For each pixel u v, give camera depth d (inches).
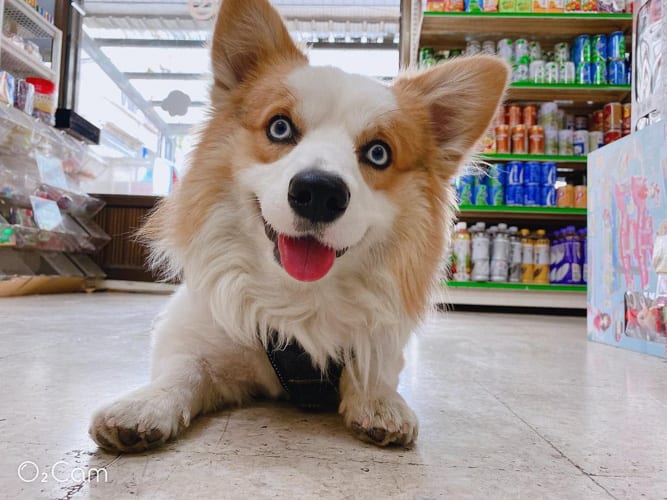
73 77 97.3
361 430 17.0
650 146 38.0
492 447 17.1
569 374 30.7
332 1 95.4
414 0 82.2
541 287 72.7
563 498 13.1
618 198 42.4
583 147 72.7
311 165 18.7
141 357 29.6
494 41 78.0
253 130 21.5
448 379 28.4
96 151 103.7
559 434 18.8
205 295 21.0
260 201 19.8
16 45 74.3
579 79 71.8
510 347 41.1
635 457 16.5
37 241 73.6
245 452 15.4
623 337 41.4
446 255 25.4
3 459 13.9
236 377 20.9
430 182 23.9
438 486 13.5
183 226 22.0
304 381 20.6
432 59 74.6
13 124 67.6
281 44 24.3
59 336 36.6
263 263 20.7
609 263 43.6
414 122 23.3
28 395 20.7
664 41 42.3
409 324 22.4
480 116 25.5
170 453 15.0
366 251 21.4
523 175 73.5
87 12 102.2
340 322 20.9
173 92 110.7
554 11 70.2
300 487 12.9
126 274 92.7
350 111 21.1
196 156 22.5
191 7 99.8
